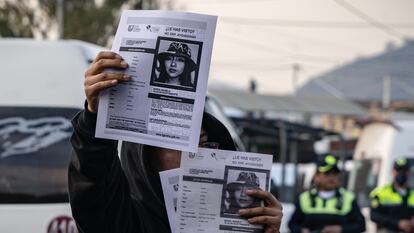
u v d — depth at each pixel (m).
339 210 8.30
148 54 2.95
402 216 9.49
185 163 3.12
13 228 5.57
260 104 25.59
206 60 2.94
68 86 5.99
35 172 5.73
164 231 3.19
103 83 2.89
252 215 3.08
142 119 2.94
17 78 5.97
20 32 22.80
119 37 2.99
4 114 5.87
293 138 17.98
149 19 2.97
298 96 28.14
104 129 2.94
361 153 13.23
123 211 3.07
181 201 3.12
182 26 2.95
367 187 12.84
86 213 3.01
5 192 5.66
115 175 3.01
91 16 23.94
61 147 5.82
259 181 3.11
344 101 29.00
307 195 8.44
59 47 6.12
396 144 12.40
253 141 18.47
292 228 8.40
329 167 8.26
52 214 5.63
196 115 2.93
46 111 5.90
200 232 3.10
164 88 2.94
